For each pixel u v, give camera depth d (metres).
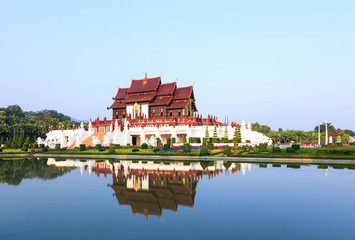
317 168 31.38
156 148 53.62
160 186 21.95
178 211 15.54
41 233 12.59
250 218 14.23
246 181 23.58
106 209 16.11
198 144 60.78
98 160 44.19
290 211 15.37
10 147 75.75
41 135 120.88
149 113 87.81
